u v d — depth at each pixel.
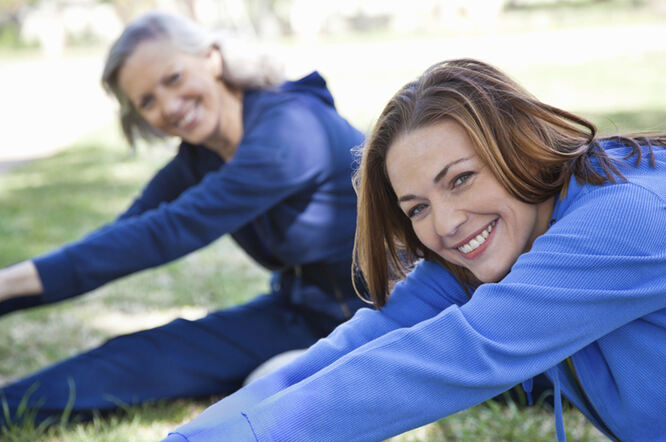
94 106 17.83
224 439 1.58
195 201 3.05
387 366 1.61
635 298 1.64
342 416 1.59
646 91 11.55
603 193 1.69
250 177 3.06
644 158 1.78
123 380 3.11
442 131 1.69
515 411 2.94
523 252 1.84
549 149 1.72
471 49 21.12
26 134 14.29
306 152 3.11
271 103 3.17
